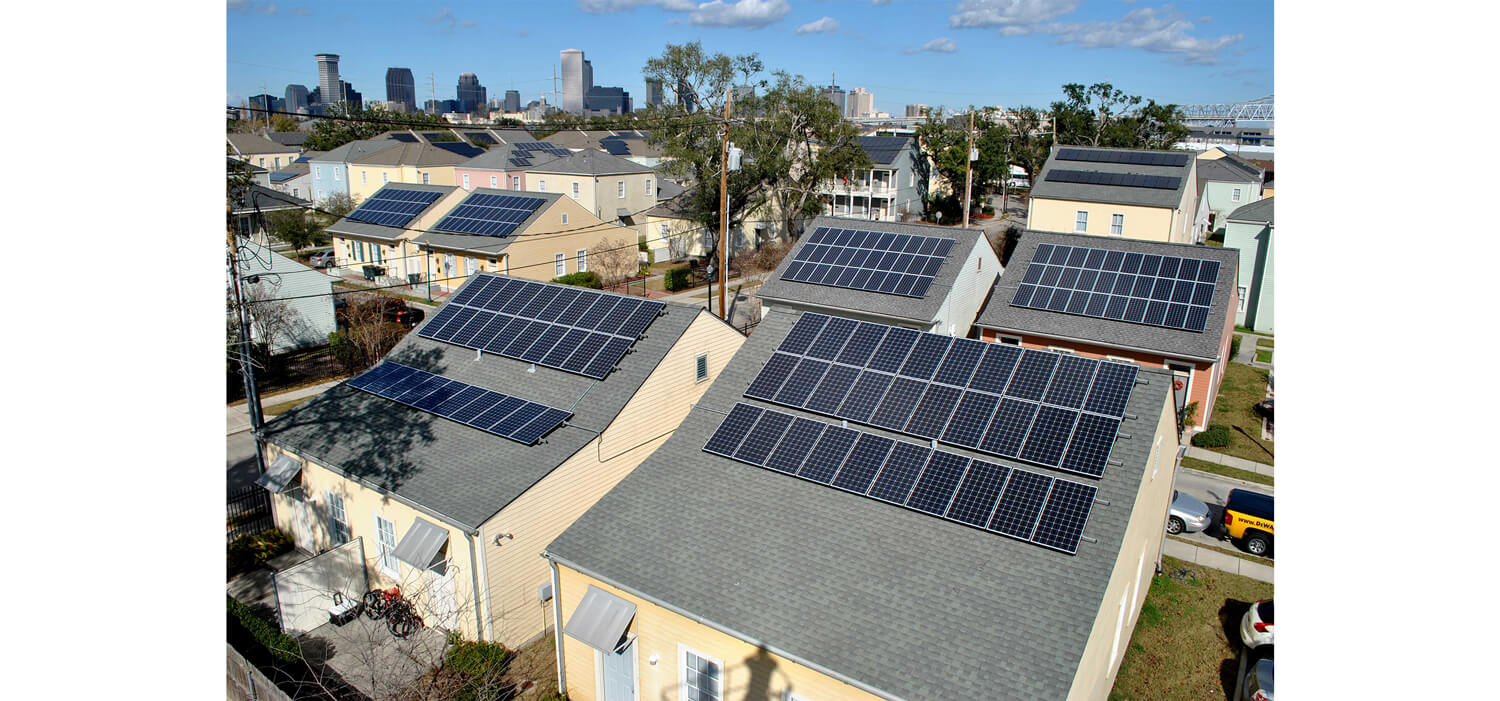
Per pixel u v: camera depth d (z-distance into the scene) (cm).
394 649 1644
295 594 1673
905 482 1414
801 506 1421
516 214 4666
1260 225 3947
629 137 10256
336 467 1803
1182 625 1694
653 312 2081
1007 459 1413
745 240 6088
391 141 7638
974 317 3259
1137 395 1471
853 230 3403
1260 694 1387
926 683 1068
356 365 3381
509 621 1650
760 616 1207
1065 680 1045
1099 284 2845
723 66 5619
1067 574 1203
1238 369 3388
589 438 1773
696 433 1661
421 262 4859
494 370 2078
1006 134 7894
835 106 5700
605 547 1387
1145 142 7994
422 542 1593
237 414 2902
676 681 1316
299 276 3481
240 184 2798
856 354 1736
